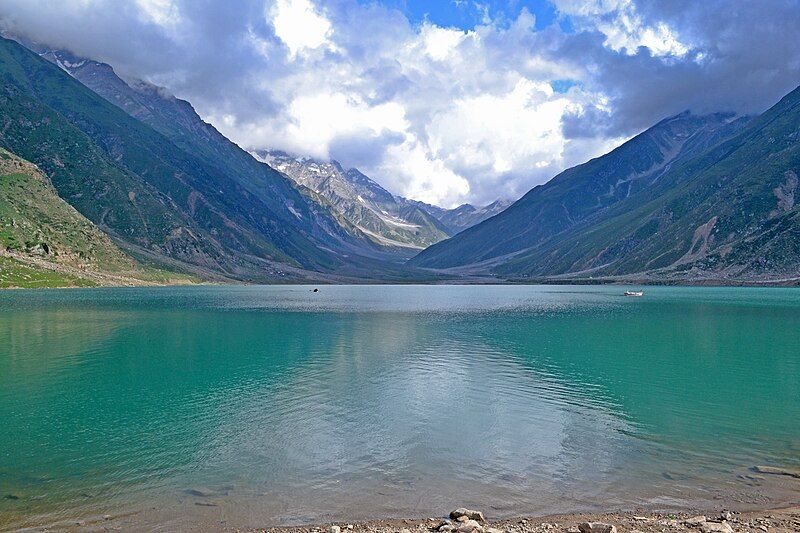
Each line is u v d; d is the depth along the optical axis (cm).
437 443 2883
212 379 4538
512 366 5116
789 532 1808
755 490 2247
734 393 4031
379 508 2100
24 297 15225
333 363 5291
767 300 15862
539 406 3653
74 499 2192
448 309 12925
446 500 2177
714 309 12412
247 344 6581
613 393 4019
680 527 1861
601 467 2527
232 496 2222
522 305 14612
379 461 2620
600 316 10669
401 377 4600
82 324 8644
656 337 7281
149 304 13500
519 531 1842
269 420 3325
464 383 4359
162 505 2131
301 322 9431
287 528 1927
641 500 2159
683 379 4544
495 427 3169
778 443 2870
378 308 13375
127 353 5884
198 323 9094
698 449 2780
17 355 5747
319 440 2939
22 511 2081
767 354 5797
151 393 4044
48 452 2766
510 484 2336
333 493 2248
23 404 3738
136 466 2564
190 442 2911
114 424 3250
